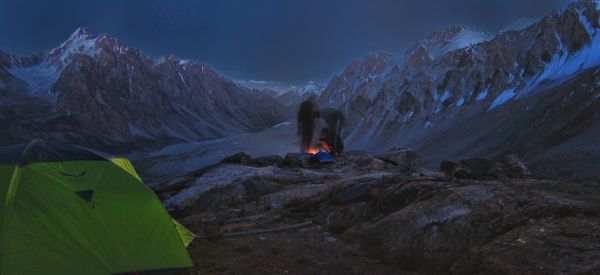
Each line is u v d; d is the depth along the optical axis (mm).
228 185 17969
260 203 16062
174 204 17281
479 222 8430
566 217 7973
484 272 6855
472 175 13656
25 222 7539
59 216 7766
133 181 8992
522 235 7371
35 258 7207
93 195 8289
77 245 7559
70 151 8898
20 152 8484
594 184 9977
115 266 7578
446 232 8617
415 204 9891
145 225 8367
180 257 8281
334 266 8898
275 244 10500
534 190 9617
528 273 6383
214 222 11969
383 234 9531
